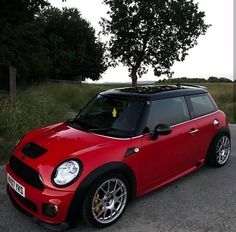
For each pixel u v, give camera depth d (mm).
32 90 13758
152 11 32375
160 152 4766
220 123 6055
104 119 4875
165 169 4957
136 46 33500
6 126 7879
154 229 4145
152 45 33438
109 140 4355
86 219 3977
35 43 25641
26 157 4184
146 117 4695
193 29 32781
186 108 5414
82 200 3854
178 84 6215
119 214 4312
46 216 3838
